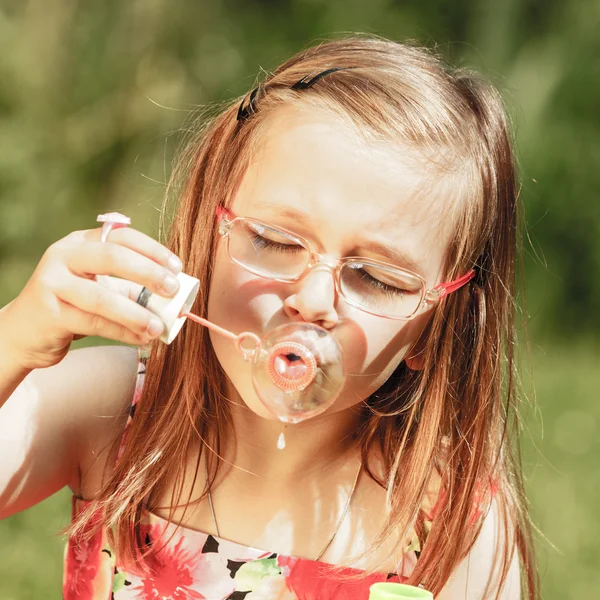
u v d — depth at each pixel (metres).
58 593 3.64
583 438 6.14
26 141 10.01
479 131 2.15
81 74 10.28
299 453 2.09
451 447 2.18
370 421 2.15
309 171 1.87
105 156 10.12
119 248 1.68
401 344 1.97
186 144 2.55
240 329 1.89
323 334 1.75
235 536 2.08
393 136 1.93
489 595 2.19
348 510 2.11
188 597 2.05
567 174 10.15
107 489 2.08
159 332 1.68
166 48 10.50
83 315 1.70
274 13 11.45
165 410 2.12
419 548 2.13
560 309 10.12
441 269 2.02
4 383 1.79
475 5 11.14
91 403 2.16
